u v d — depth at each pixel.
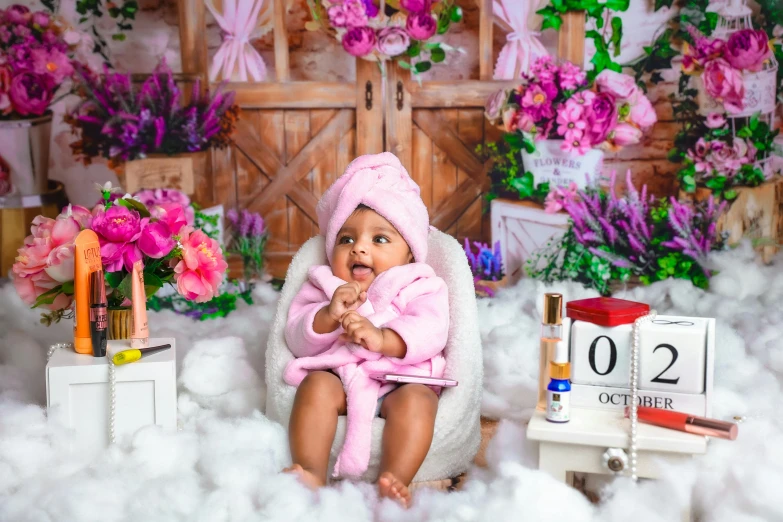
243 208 3.18
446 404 1.72
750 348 2.39
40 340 2.54
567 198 3.12
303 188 3.17
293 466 1.54
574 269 3.16
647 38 3.01
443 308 1.83
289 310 1.93
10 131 3.04
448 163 3.15
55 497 1.41
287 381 1.80
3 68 3.00
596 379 1.52
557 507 1.40
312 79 3.11
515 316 2.75
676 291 2.96
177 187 3.14
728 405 1.89
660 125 3.06
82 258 1.67
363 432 1.63
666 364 1.48
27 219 3.11
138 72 3.09
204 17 3.06
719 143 3.05
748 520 1.39
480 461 1.86
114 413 1.65
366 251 1.88
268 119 3.13
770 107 3.05
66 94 3.07
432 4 3.04
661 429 1.45
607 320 1.50
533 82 3.07
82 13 3.04
